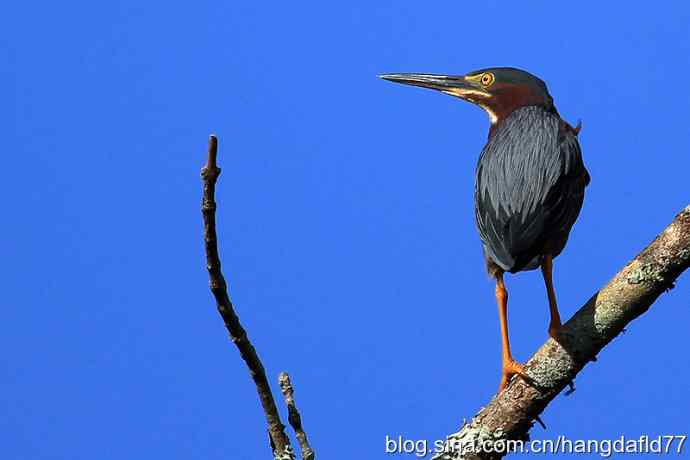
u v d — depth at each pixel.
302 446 7.99
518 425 9.14
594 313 8.91
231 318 7.50
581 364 8.98
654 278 8.66
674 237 8.59
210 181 6.88
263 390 7.92
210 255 7.19
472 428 9.28
